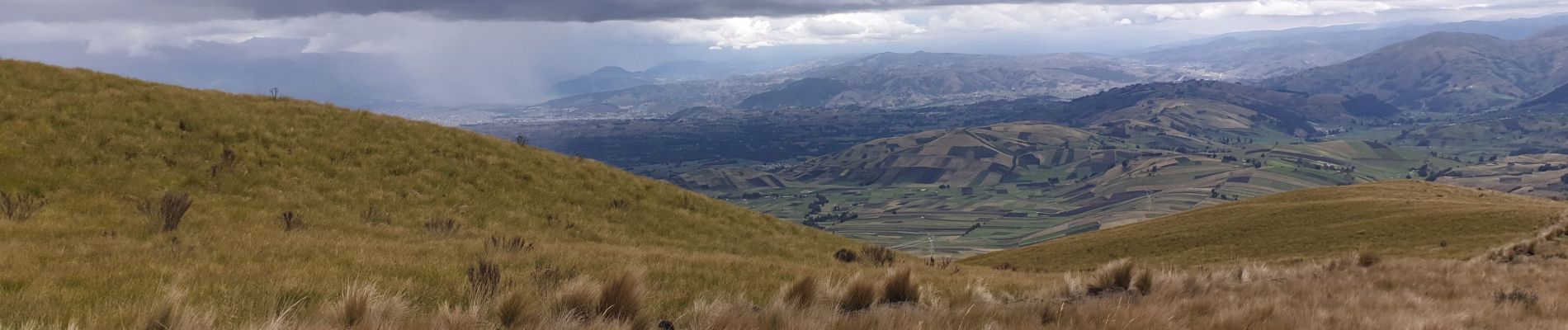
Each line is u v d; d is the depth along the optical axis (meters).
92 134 26.39
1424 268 20.00
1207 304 10.59
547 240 24.88
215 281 9.95
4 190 20.77
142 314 6.74
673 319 8.76
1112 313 8.98
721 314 8.25
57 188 22.14
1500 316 11.19
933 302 10.16
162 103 30.92
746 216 36.72
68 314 7.05
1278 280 16.58
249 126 31.03
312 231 20.86
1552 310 11.91
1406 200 107.19
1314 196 132.75
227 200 24.27
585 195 33.47
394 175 30.38
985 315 8.86
